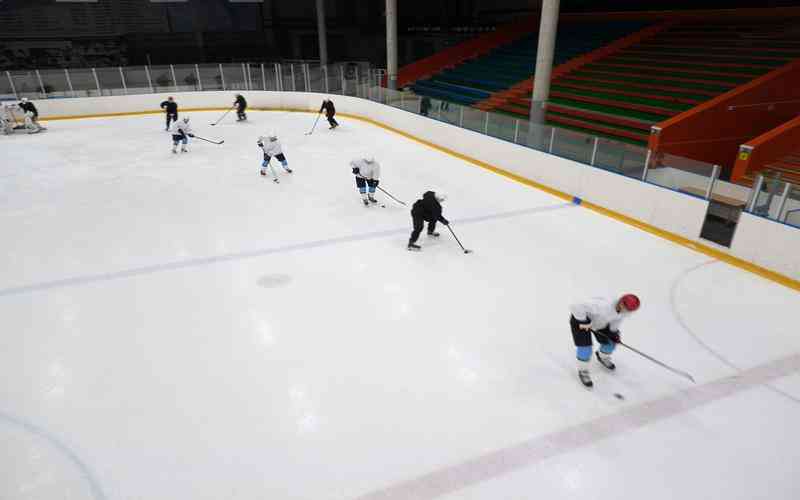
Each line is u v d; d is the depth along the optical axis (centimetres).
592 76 1639
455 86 1984
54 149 1285
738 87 1097
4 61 2139
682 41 1596
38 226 771
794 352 466
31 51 2167
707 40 1516
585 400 402
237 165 1137
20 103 1461
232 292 572
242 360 450
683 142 1067
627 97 1406
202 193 936
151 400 399
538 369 441
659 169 743
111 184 991
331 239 723
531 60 1975
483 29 2589
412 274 616
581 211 858
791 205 580
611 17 2092
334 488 321
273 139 996
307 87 1895
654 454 351
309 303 548
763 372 438
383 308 538
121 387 414
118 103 1789
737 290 584
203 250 684
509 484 326
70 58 2234
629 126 1260
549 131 946
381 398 403
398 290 577
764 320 520
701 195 688
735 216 641
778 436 368
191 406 392
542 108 1268
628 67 1565
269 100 1912
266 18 2566
